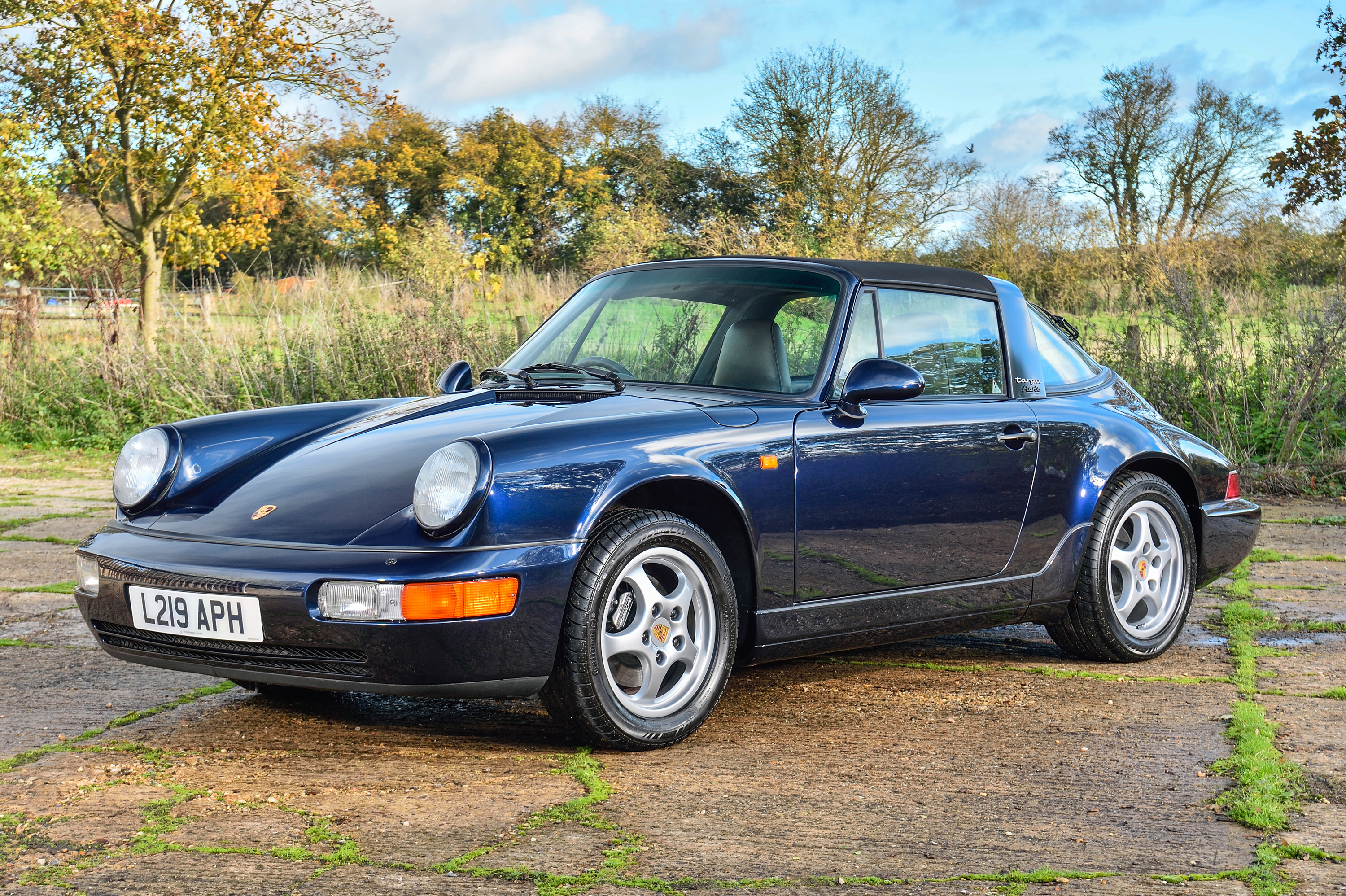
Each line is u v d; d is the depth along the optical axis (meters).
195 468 3.44
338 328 11.65
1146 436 4.35
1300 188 13.69
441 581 2.76
